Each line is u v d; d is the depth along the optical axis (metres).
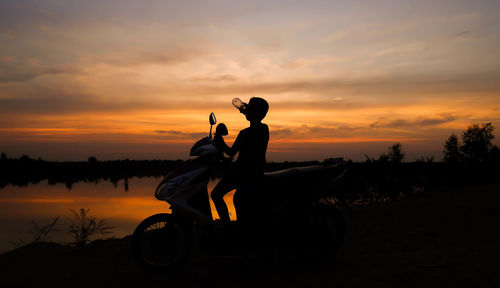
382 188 11.02
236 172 4.05
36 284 3.80
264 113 4.13
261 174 4.03
